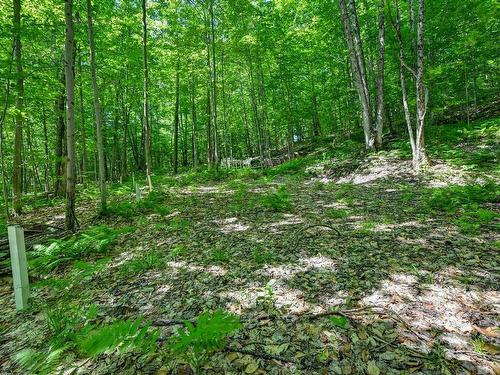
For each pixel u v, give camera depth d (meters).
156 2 16.06
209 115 22.14
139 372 2.42
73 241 5.70
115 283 4.25
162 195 11.25
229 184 13.52
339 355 2.40
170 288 3.92
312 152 20.77
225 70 23.20
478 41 10.48
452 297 3.03
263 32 17.56
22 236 3.78
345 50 17.69
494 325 2.58
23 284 3.75
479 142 11.55
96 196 13.72
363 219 6.15
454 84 15.03
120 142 27.67
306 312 3.03
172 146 35.69
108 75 16.94
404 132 16.31
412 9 10.53
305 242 5.08
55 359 2.53
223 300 3.46
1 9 10.63
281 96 20.44
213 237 5.92
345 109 20.39
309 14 19.23
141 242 6.09
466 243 4.32
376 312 2.88
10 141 15.27
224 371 2.33
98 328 3.12
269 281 3.79
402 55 10.23
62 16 11.59
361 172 11.88
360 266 3.94
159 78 21.39
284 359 2.40
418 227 5.26
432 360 2.25
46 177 20.23
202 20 17.88
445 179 8.62
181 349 2.28
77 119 17.48
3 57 10.92
